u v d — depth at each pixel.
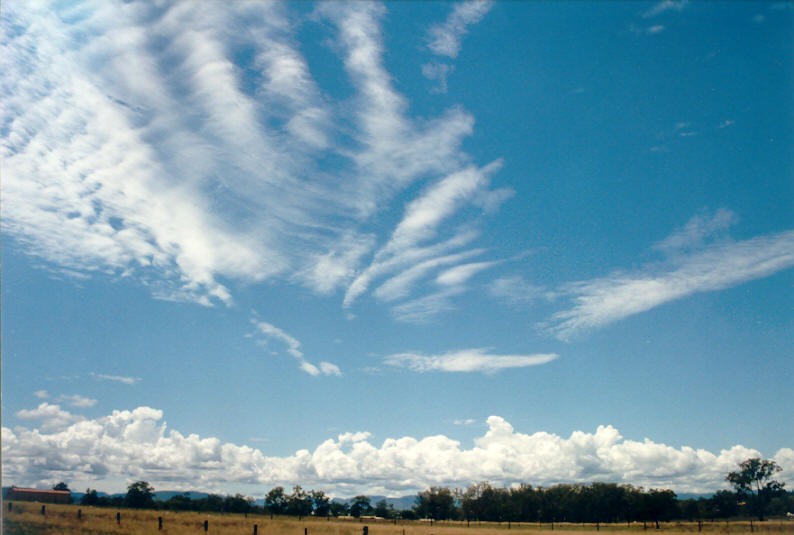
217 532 56.25
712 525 65.81
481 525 67.81
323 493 78.50
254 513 74.88
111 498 75.00
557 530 63.62
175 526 56.03
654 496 70.94
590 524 69.31
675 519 70.00
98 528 51.12
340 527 62.09
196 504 76.06
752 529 63.34
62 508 56.59
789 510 69.06
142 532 52.44
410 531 61.69
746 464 73.50
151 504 74.62
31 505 56.59
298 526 61.22
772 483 71.69
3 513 51.31
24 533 48.41
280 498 77.06
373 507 77.31
